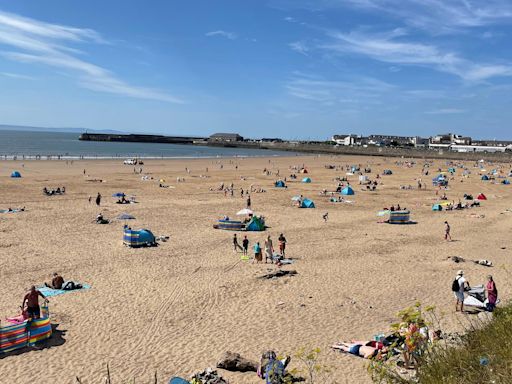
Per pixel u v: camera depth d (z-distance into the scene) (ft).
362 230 112.27
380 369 29.71
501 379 22.59
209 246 91.40
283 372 37.52
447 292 64.49
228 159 411.75
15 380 39.50
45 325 46.73
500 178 288.30
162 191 179.22
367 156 570.46
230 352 42.19
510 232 112.16
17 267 72.54
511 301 45.98
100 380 39.58
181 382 36.17
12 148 490.08
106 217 120.16
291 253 86.94
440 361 26.76
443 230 114.01
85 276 69.21
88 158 364.99
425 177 282.56
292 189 201.87
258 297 61.36
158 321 52.80
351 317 54.54
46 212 123.65
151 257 81.25
